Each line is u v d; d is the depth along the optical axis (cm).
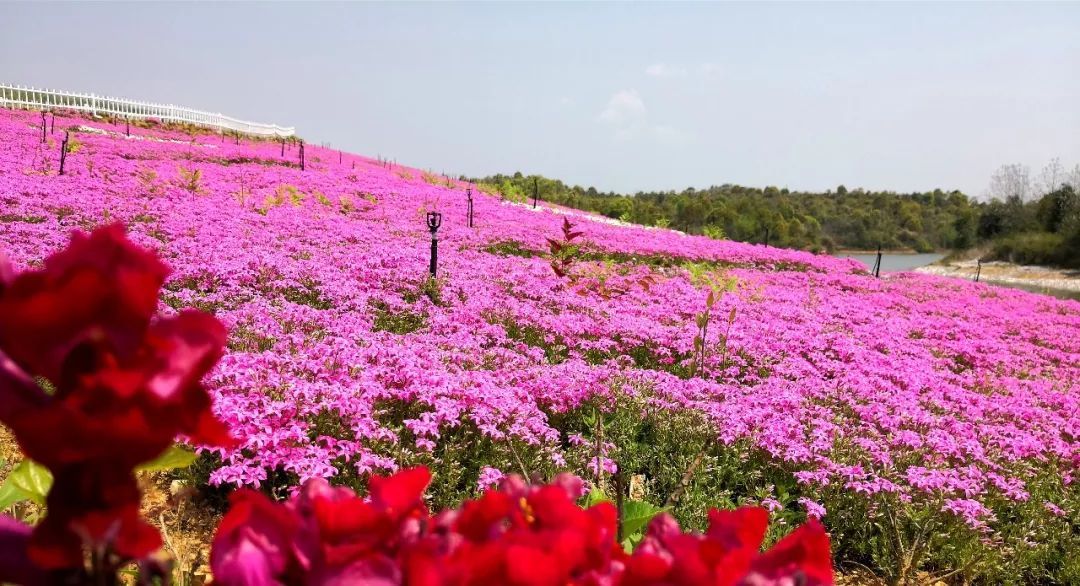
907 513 420
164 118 4022
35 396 67
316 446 371
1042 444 609
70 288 62
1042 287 3306
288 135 5266
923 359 1015
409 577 78
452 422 430
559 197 4872
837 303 1435
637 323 912
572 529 86
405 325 797
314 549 84
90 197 1377
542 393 541
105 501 64
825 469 462
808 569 90
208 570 270
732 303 1216
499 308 884
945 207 12312
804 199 12031
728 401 595
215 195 1717
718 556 85
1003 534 466
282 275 875
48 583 71
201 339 69
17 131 2467
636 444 506
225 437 70
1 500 129
